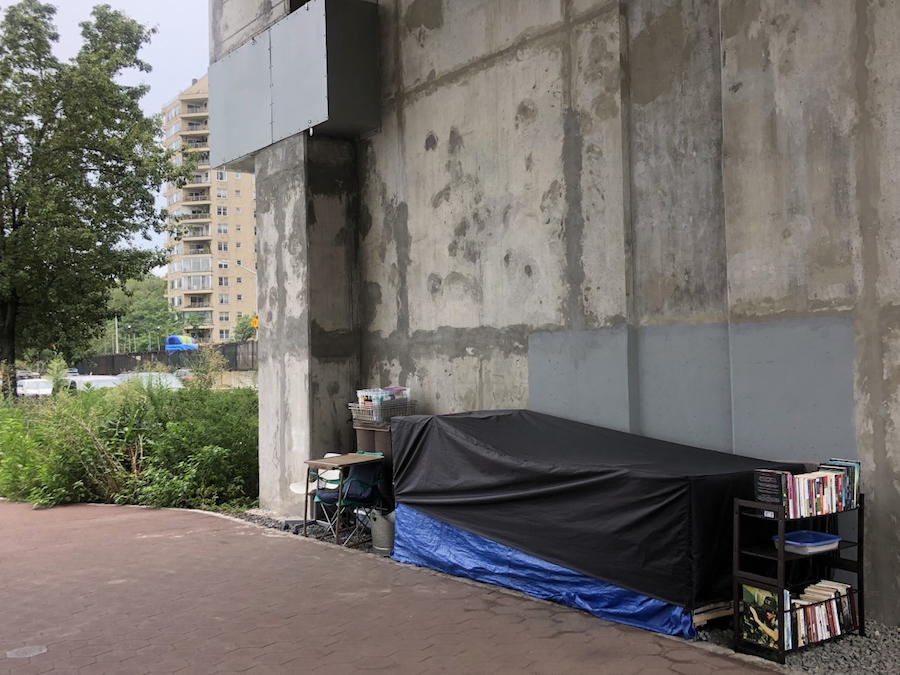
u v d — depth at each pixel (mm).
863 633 4320
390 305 8438
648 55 5906
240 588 5691
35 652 4500
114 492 10117
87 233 21406
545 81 6656
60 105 22406
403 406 7844
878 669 3896
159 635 4727
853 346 4578
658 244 5840
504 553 5520
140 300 105875
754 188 5047
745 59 5078
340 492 7051
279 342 8898
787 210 4879
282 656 4340
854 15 4551
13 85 22125
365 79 8398
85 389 14711
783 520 3988
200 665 4238
